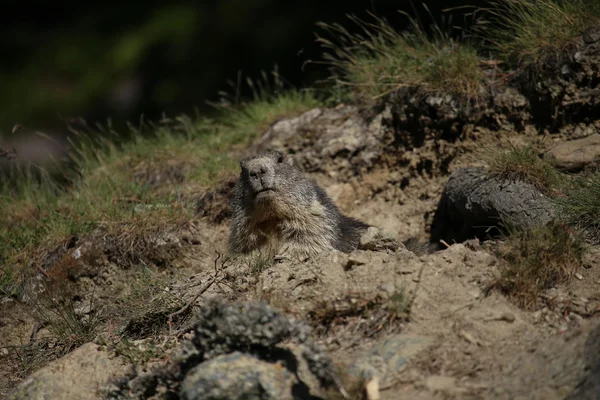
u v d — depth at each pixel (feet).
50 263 37.88
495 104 38.63
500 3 41.45
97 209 39.42
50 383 25.93
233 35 76.33
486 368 23.27
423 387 22.70
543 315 25.61
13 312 36.19
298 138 43.34
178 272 35.58
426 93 39.78
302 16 71.67
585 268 27.68
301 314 26.55
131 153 45.85
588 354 22.58
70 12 98.32
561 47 37.76
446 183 36.81
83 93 83.71
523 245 27.84
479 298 26.30
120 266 37.27
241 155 43.83
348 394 22.02
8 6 101.60
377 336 25.00
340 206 40.96
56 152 79.20
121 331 30.27
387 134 41.47
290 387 22.25
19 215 42.83
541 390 21.93
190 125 48.32
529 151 34.55
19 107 86.12
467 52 40.52
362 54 46.78
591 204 30.58
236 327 23.12
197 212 39.60
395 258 28.58
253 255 32.37
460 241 35.24
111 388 24.85
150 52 81.71
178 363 24.38
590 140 35.06
